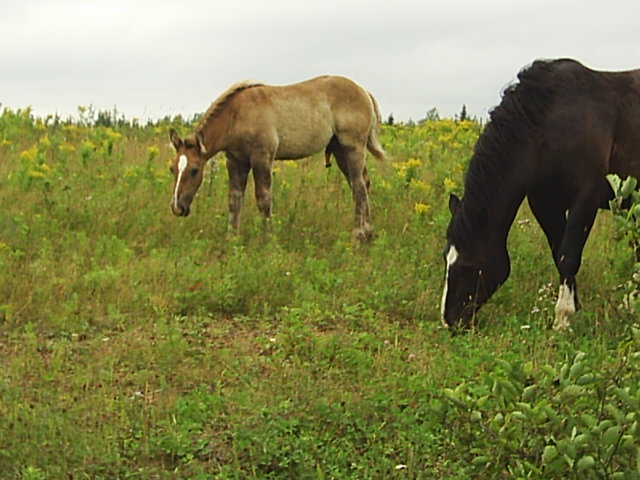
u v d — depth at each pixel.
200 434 5.69
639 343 4.09
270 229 10.65
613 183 3.97
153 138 17.09
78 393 6.27
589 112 7.59
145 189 12.09
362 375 6.60
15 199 11.41
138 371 6.74
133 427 5.74
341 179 13.22
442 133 17.45
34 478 5.01
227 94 10.98
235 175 11.09
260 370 6.77
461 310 7.73
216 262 9.31
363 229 10.91
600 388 4.01
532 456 4.06
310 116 11.21
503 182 7.64
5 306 7.75
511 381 3.96
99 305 7.99
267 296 8.45
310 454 5.40
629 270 5.30
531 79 7.65
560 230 8.19
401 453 5.47
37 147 14.42
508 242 10.16
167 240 10.34
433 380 6.46
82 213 10.89
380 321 7.94
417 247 10.10
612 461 3.87
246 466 5.35
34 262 9.13
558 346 7.29
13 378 6.50
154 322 7.83
